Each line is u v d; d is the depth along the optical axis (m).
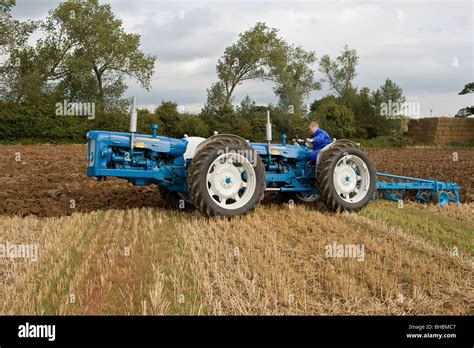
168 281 4.22
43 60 34.62
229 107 36.00
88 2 36.06
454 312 3.73
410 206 8.55
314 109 48.78
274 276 4.29
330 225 6.54
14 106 30.31
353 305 3.80
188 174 6.56
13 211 7.32
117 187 10.16
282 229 6.21
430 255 5.20
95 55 35.88
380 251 5.21
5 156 18.16
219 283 4.14
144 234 5.89
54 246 5.22
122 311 3.59
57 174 12.55
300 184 7.88
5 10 33.16
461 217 7.69
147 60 37.41
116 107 34.78
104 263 4.71
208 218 6.62
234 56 39.38
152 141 7.04
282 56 38.31
